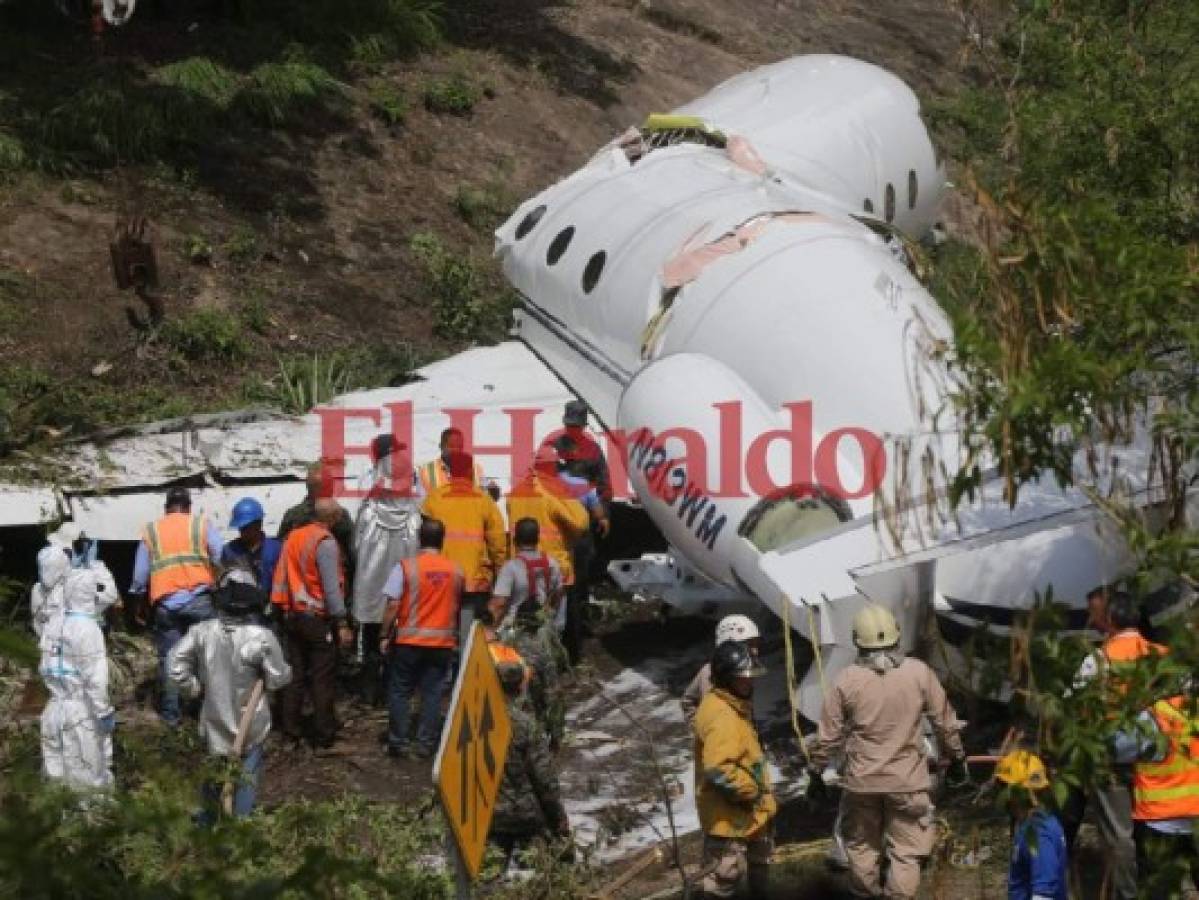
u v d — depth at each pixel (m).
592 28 36.97
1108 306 7.82
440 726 17.28
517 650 14.87
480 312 27.50
